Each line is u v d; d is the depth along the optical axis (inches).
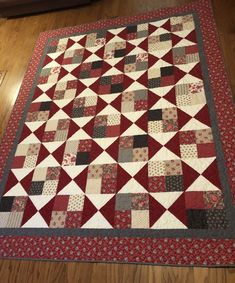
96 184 64.7
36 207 65.0
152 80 76.9
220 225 54.4
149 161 64.7
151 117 70.8
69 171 68.1
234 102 67.5
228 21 82.3
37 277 57.2
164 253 54.1
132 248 55.9
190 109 69.4
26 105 83.3
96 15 99.5
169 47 81.7
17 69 95.0
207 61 75.6
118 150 68.1
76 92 81.4
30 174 70.1
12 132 79.1
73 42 93.7
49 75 87.7
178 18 86.8
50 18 105.2
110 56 85.7
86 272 55.7
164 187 60.8
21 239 61.7
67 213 62.6
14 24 108.4
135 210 59.7
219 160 61.1
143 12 93.3
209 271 51.1
